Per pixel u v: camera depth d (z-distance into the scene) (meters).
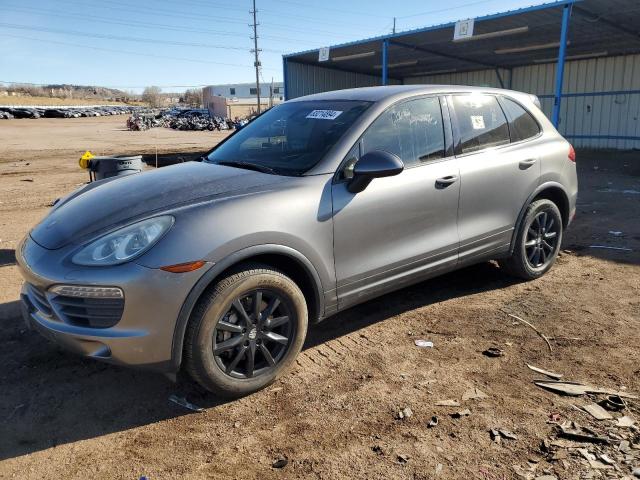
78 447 2.61
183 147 22.98
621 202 8.84
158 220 2.76
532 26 15.11
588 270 5.12
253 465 2.46
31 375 3.28
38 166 16.03
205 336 2.76
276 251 2.95
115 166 5.23
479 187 4.07
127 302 2.59
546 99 22.94
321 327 3.94
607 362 3.32
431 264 3.84
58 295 2.69
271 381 3.10
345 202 3.27
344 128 3.52
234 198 2.95
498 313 4.12
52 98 120.31
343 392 3.04
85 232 2.86
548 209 4.73
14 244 6.38
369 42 17.61
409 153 3.71
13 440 2.67
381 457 2.48
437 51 19.48
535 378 3.15
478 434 2.63
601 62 20.88
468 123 4.15
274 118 4.21
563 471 2.35
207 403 2.98
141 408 2.94
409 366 3.33
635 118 20.19
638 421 2.70
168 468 2.45
